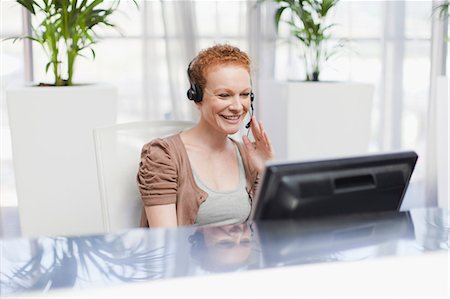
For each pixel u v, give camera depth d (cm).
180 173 129
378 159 85
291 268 66
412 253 71
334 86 308
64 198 244
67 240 80
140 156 144
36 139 238
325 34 350
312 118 309
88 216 247
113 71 322
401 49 357
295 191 78
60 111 238
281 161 78
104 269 69
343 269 66
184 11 323
